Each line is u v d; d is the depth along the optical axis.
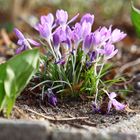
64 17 0.72
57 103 0.72
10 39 1.39
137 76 0.98
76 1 2.16
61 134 0.54
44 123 0.54
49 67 0.74
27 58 0.61
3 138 0.54
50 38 0.72
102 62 0.77
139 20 0.82
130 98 0.84
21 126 0.53
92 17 0.74
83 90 0.74
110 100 0.70
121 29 1.80
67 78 0.74
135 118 0.69
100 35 0.71
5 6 1.98
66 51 0.73
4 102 0.61
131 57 1.30
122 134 0.55
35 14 2.04
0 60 1.07
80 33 0.71
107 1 2.21
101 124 0.66
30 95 0.73
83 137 0.54
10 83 0.60
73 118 0.67
